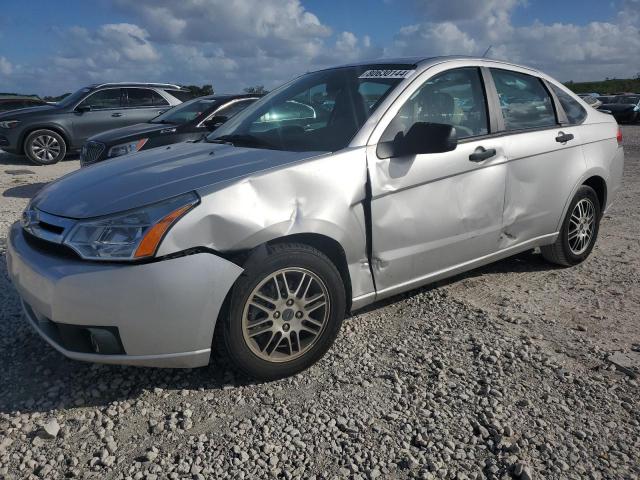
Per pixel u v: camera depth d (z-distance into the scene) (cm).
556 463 247
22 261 292
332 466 247
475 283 452
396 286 352
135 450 258
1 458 253
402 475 242
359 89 373
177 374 318
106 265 267
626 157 1227
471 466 246
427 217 354
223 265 276
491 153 387
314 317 315
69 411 286
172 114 900
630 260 507
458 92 388
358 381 310
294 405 290
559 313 396
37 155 1198
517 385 304
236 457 253
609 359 331
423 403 290
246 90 900
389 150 336
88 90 1234
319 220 303
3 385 309
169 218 270
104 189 300
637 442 261
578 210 474
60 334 283
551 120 451
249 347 295
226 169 305
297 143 347
